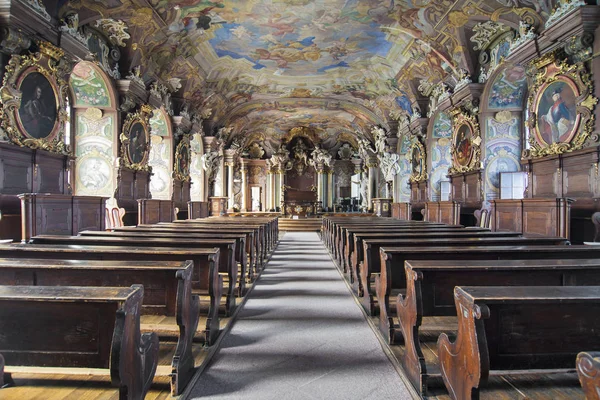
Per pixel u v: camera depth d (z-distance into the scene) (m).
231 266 5.57
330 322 5.34
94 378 3.36
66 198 8.36
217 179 29.00
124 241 5.87
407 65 16.27
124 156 12.38
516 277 3.72
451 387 2.95
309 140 35.25
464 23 11.80
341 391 3.44
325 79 19.89
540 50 9.24
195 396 3.35
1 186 7.45
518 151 12.94
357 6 12.31
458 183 14.67
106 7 9.99
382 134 23.33
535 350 2.63
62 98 9.12
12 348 2.67
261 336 4.80
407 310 3.71
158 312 3.79
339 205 34.25
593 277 3.73
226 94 21.03
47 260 3.91
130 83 12.17
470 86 12.89
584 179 8.34
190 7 12.09
